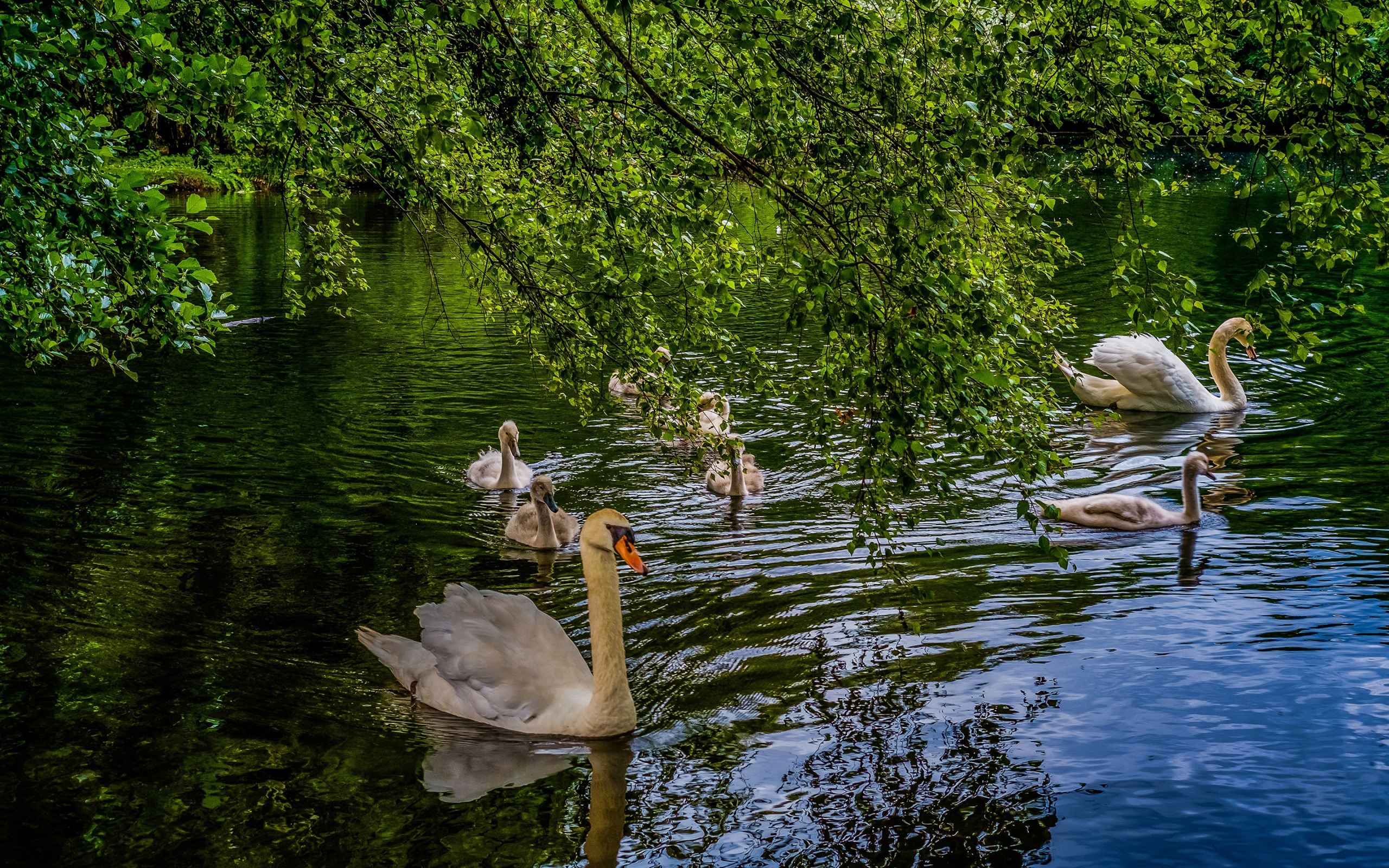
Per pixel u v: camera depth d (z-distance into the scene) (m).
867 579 10.80
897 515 7.32
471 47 6.81
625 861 6.45
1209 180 49.66
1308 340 5.96
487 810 7.00
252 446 15.43
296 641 9.47
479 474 14.12
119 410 17.12
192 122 7.90
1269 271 5.96
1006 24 5.92
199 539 11.89
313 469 14.52
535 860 6.45
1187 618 9.72
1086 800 7.00
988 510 12.85
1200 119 6.09
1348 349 20.75
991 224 7.16
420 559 11.53
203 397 18.03
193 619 9.83
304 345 22.09
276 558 11.39
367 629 9.12
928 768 7.43
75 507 12.76
